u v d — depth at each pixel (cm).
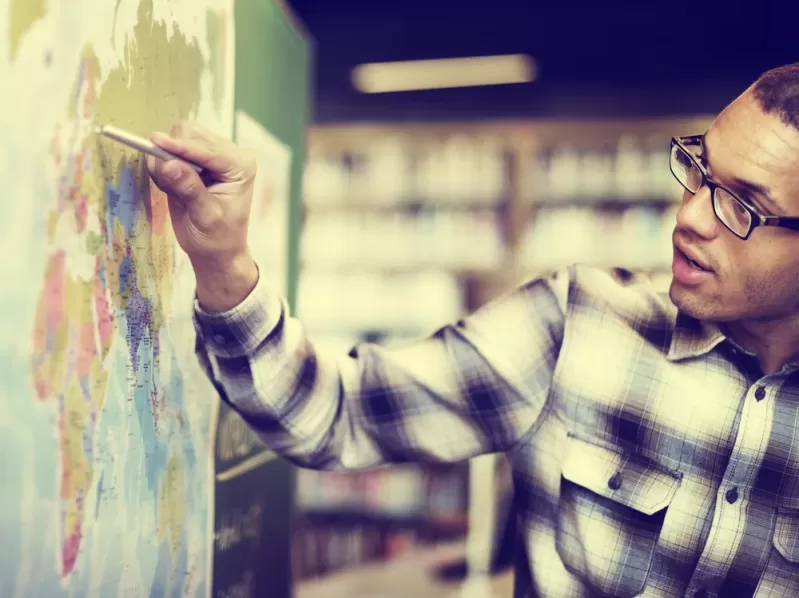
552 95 521
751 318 114
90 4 89
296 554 501
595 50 483
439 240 526
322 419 119
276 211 178
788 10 434
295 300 199
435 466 507
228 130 139
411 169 534
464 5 452
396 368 124
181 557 123
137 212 103
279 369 113
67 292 86
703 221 107
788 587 118
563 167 516
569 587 125
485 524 286
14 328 77
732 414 120
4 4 73
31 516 80
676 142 116
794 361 117
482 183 525
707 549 120
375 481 511
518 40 480
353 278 533
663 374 123
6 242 75
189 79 121
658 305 127
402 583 285
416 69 509
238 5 148
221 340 111
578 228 510
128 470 102
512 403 125
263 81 167
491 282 530
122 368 100
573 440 125
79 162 87
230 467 150
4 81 74
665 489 121
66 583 87
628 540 122
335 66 505
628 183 507
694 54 477
